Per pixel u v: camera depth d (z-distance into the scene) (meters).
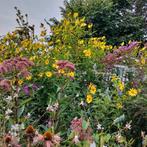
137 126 4.13
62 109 3.96
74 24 6.84
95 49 5.87
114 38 21.69
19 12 7.21
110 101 4.25
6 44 6.46
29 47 5.92
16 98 3.45
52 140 2.16
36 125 3.79
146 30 24.05
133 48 5.95
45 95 4.55
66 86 4.47
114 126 4.07
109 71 5.52
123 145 3.46
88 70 5.10
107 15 21.23
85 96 4.60
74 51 5.47
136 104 4.20
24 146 2.55
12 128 2.90
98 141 2.82
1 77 3.95
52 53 5.64
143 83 4.85
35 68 4.92
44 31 6.44
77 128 2.61
